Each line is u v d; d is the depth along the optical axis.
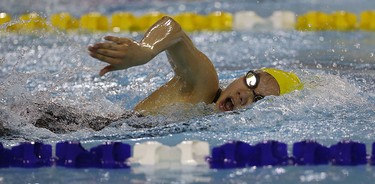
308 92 12.26
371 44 22.31
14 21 17.31
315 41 23.20
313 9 30.70
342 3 32.62
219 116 11.40
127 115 11.67
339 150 9.31
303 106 11.77
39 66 18.06
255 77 11.72
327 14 27.94
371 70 17.20
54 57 19.34
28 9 28.55
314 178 8.27
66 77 14.84
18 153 9.41
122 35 24.98
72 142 9.42
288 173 8.55
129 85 15.30
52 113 11.43
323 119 11.46
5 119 10.95
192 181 8.14
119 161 9.30
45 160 9.38
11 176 8.49
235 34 25.45
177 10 31.44
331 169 8.77
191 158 9.33
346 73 16.80
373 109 12.19
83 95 14.19
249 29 26.72
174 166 9.02
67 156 9.38
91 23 26.50
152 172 8.65
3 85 11.98
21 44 21.61
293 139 10.29
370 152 9.59
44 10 28.61
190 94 11.73
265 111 11.42
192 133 10.78
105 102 12.49
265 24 27.09
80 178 8.35
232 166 8.98
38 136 10.59
